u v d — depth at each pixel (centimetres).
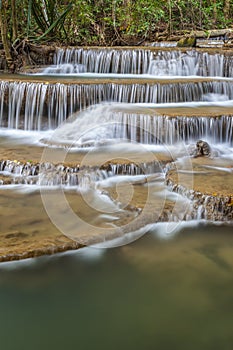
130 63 1077
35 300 317
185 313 305
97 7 1452
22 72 1075
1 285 335
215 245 403
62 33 1359
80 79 904
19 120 799
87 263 367
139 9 1463
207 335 284
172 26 1541
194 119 679
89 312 304
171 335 282
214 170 550
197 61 1041
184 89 825
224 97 862
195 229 436
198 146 626
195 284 340
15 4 1159
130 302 317
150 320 297
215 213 450
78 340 277
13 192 516
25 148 651
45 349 270
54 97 776
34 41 1163
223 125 694
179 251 390
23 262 363
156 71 1062
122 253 384
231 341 278
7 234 404
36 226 422
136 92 796
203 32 1430
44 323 293
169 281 343
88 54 1107
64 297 321
